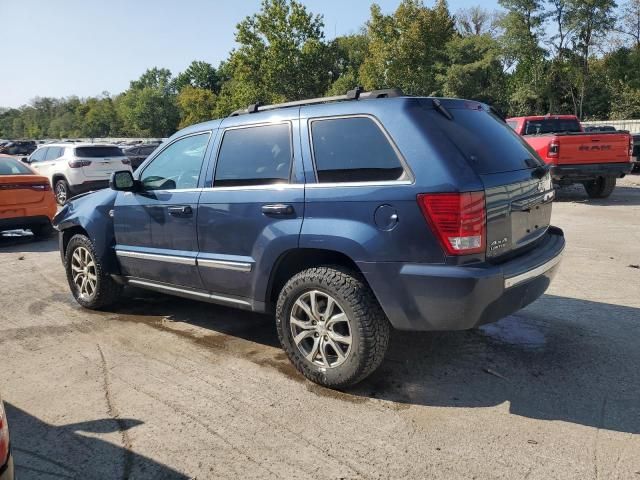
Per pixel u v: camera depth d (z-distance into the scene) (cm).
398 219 338
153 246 496
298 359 393
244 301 429
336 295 363
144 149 2505
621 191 1462
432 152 337
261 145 416
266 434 328
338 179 369
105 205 542
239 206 414
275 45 4231
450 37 5262
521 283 355
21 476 293
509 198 360
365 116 366
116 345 474
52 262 830
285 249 385
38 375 416
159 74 11550
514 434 320
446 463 294
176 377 407
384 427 331
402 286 341
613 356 422
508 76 5241
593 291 585
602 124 2981
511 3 4356
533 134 1397
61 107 14250
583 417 337
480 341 458
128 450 315
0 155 1035
